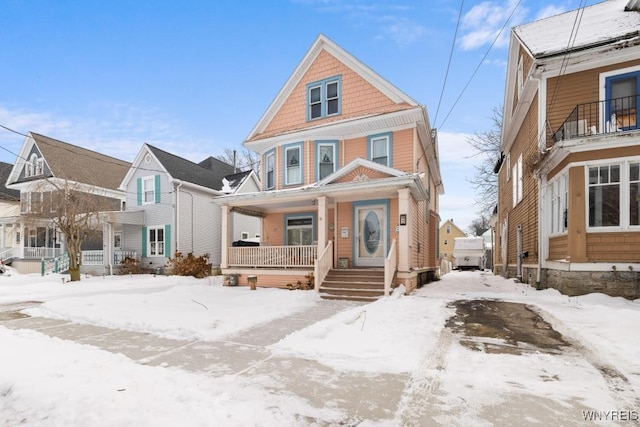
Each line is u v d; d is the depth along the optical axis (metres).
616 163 8.23
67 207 15.54
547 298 8.64
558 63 10.12
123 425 2.79
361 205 12.57
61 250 20.08
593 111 9.94
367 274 10.88
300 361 4.45
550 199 10.36
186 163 22.36
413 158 12.41
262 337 5.69
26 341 5.54
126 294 11.12
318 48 14.33
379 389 3.53
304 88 14.66
